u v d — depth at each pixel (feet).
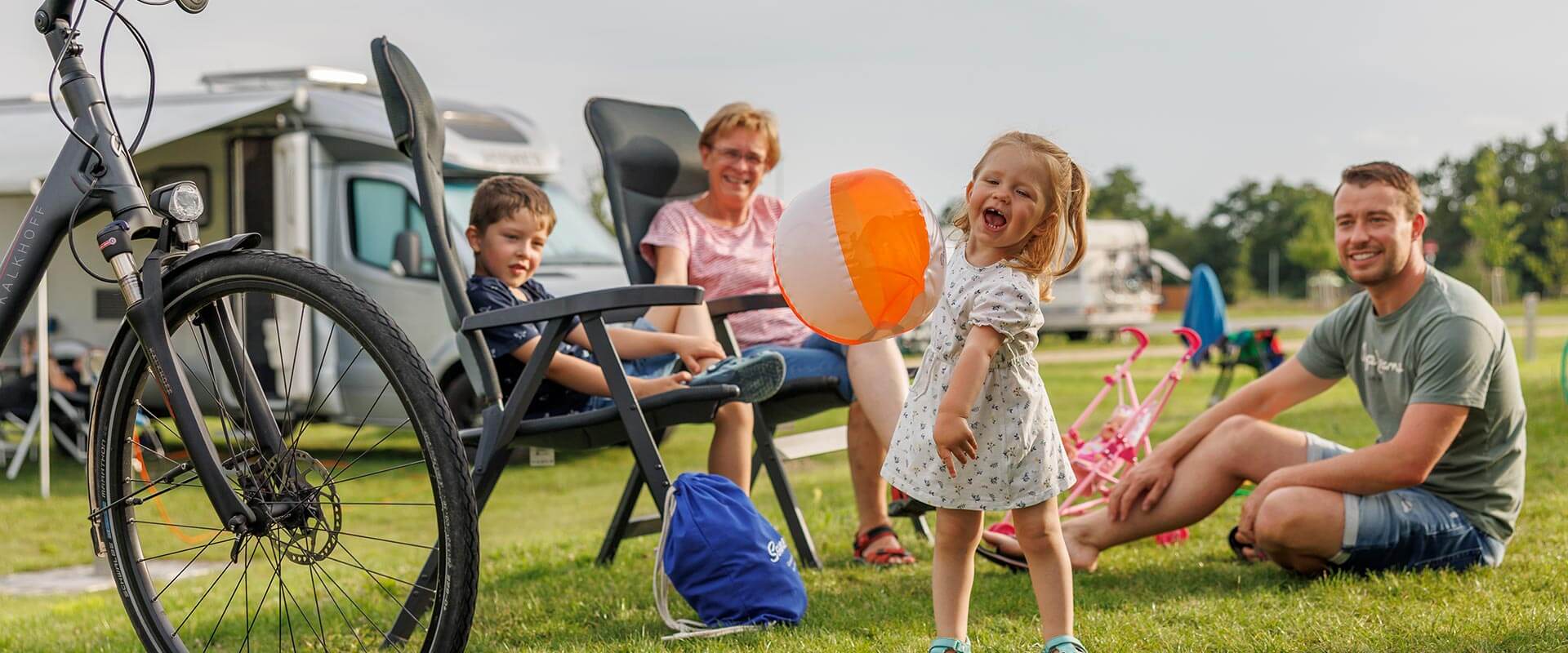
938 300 8.30
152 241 8.55
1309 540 10.69
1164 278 200.34
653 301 9.55
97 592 15.23
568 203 30.32
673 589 11.44
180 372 7.90
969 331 8.07
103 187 8.41
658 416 10.34
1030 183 7.86
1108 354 65.57
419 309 27.58
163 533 17.99
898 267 8.16
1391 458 10.53
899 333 8.41
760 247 13.91
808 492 19.81
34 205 8.50
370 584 12.97
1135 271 82.02
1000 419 8.13
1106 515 11.87
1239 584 10.97
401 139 10.32
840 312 8.27
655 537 14.60
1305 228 182.80
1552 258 166.61
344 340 26.27
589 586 11.96
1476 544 10.76
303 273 7.76
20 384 27.58
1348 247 10.98
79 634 11.48
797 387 11.71
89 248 29.73
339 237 28.25
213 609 12.26
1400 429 10.64
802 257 8.34
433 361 27.40
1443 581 10.41
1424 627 8.96
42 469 23.79
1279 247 213.25
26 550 18.61
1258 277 214.48
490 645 9.99
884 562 12.57
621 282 28.50
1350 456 10.71
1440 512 10.74
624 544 14.28
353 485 23.99
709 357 11.43
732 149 13.60
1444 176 201.46
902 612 10.28
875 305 8.19
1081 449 14.80
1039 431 8.22
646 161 14.20
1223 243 216.33
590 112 14.23
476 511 7.56
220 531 8.46
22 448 26.94
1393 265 10.84
